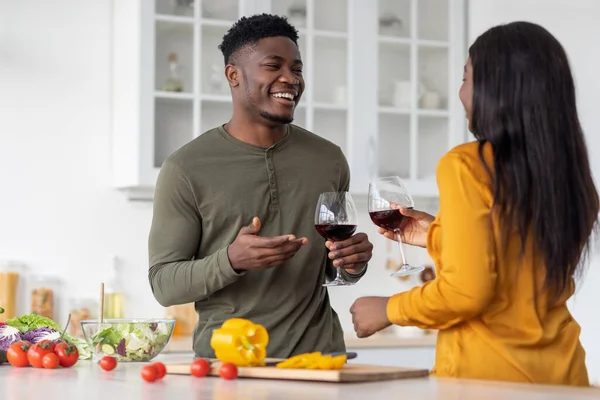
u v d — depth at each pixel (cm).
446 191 183
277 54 251
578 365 190
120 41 436
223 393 162
